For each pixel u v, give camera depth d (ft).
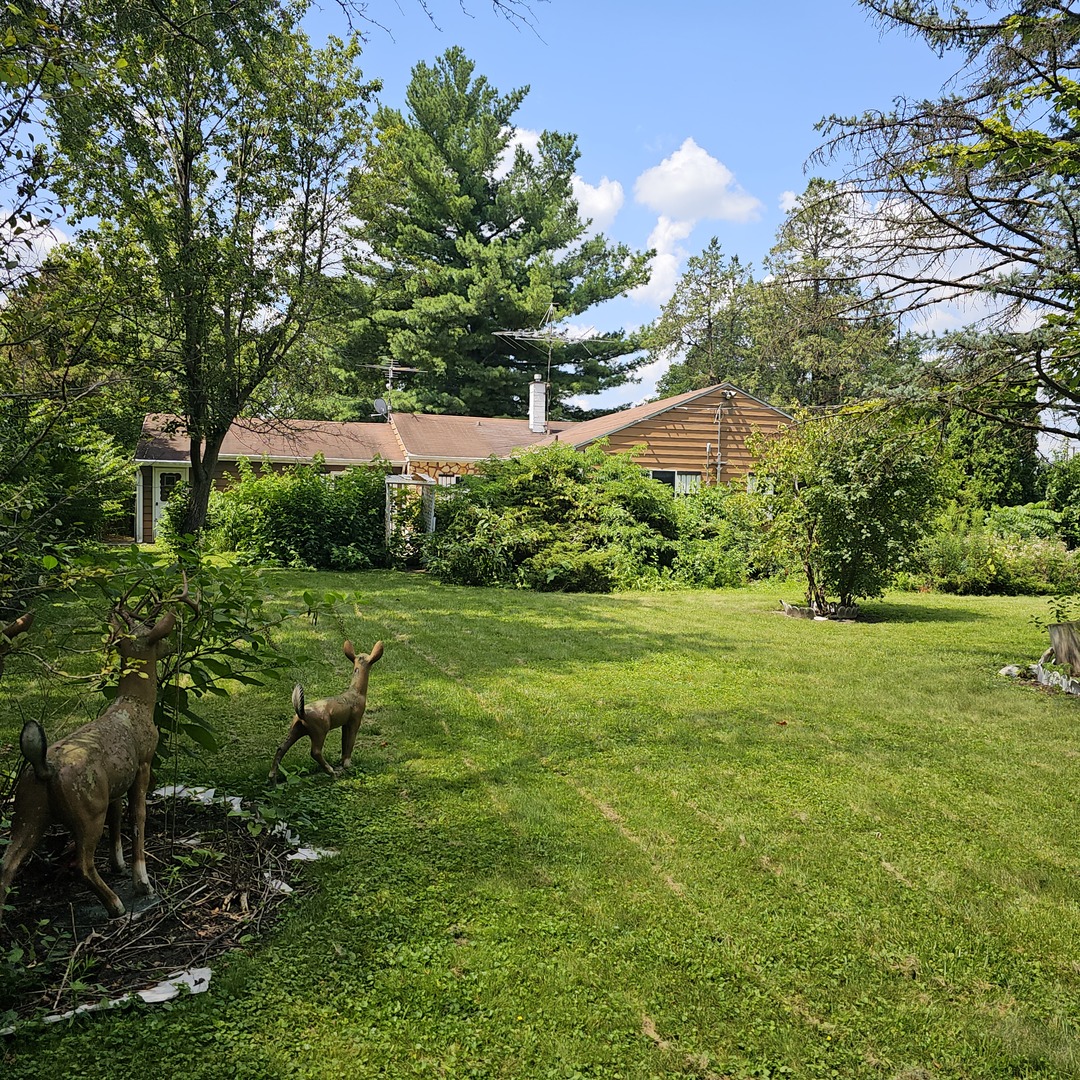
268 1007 8.44
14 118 12.58
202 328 46.85
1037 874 12.38
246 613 13.10
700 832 13.62
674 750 17.92
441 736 18.39
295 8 28.37
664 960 9.77
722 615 39.55
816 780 16.30
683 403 74.28
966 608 45.37
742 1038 8.43
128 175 44.88
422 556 55.42
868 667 27.55
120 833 10.57
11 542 11.93
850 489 37.78
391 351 112.78
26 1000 8.23
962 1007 9.12
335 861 11.80
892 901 11.50
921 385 25.79
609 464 58.49
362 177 53.98
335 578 50.39
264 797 13.84
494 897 11.07
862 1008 9.05
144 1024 8.01
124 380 18.02
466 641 30.32
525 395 120.06
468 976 9.22
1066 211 21.34
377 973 9.15
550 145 117.08
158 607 11.70
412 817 13.69
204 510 52.85
